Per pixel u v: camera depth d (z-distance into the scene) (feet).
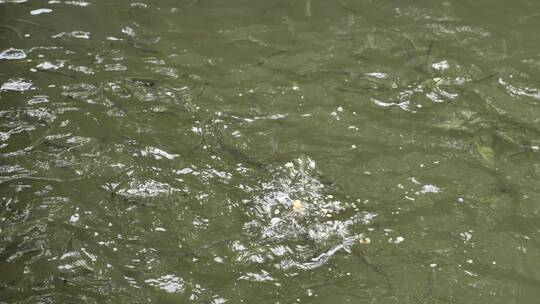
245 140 9.31
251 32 11.42
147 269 7.55
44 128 9.41
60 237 7.88
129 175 8.73
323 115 9.73
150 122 9.60
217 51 10.99
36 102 9.87
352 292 7.29
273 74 10.49
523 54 10.87
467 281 7.45
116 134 9.37
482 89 10.18
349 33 11.37
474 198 8.48
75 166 8.83
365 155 9.08
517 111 9.80
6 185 8.52
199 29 11.50
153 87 10.21
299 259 7.70
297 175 8.76
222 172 8.82
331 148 9.19
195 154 9.09
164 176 8.73
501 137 9.36
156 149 9.14
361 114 9.76
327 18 11.76
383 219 8.20
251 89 10.20
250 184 8.66
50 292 7.27
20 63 10.64
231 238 7.95
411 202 8.42
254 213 8.28
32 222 8.05
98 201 8.36
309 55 10.88
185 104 9.91
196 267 7.59
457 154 9.10
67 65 10.62
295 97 10.05
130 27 11.53
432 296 7.27
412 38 11.23
